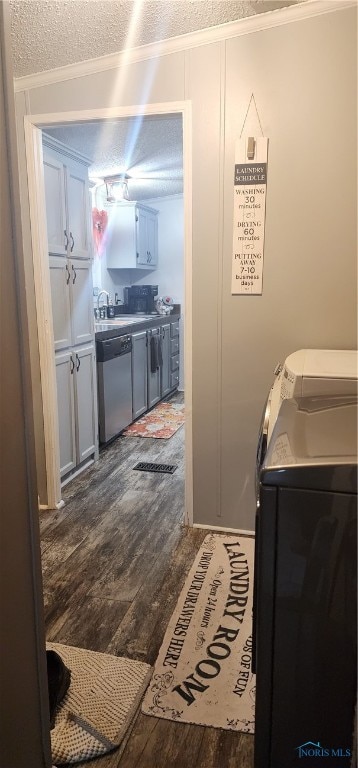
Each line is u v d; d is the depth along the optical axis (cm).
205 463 258
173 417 483
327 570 88
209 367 247
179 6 198
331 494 86
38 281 270
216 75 221
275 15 208
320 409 128
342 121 211
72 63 240
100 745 141
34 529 113
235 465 254
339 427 110
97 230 511
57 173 297
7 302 101
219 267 237
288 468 87
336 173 215
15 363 104
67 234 311
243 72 218
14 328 103
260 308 235
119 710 154
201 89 224
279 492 88
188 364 250
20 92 253
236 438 251
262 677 95
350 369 165
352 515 86
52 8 194
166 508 292
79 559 238
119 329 409
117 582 220
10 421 103
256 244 229
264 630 94
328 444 98
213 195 231
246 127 221
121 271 581
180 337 603
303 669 93
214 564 231
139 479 335
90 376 351
